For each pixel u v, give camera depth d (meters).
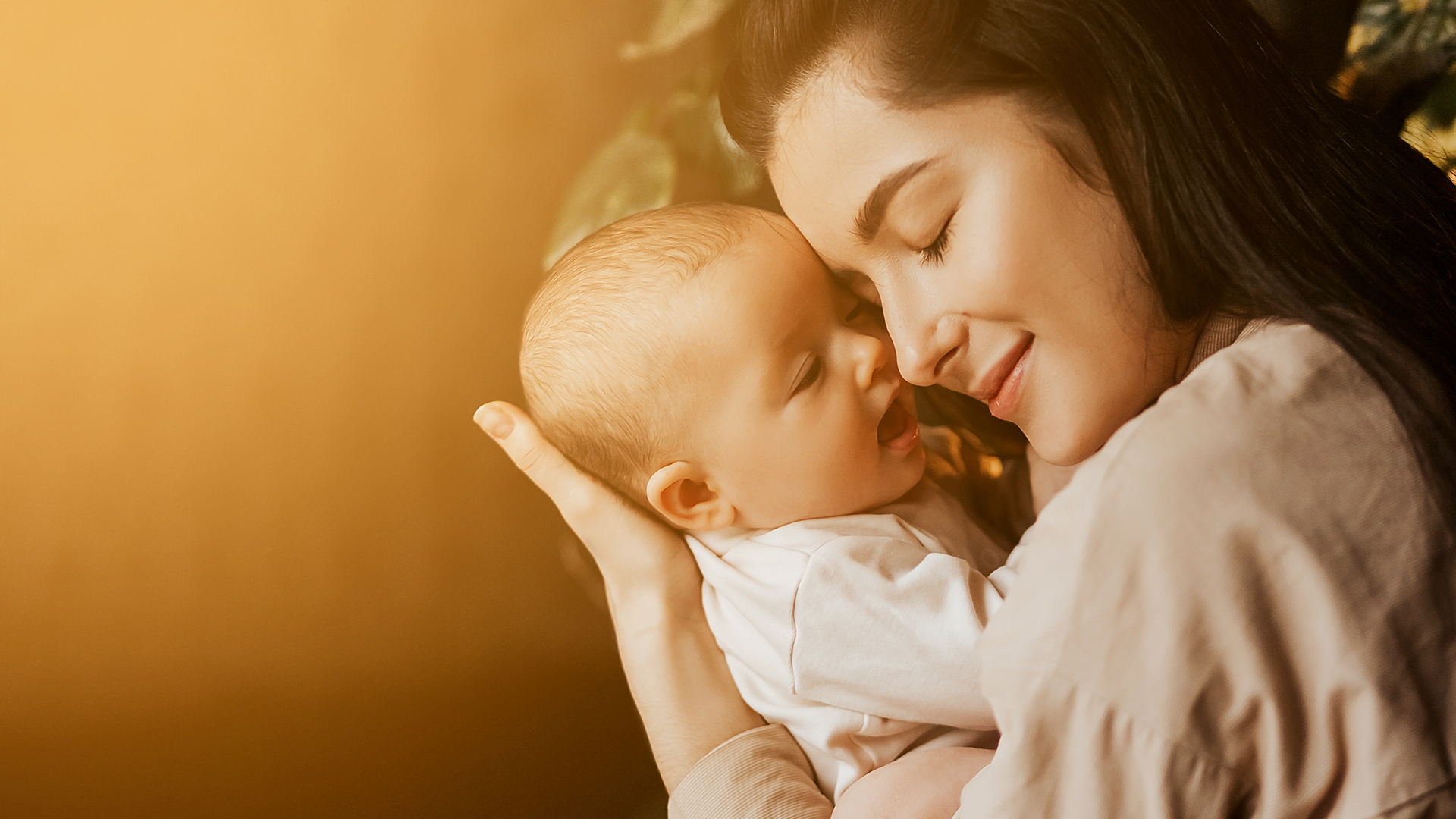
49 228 1.85
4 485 1.86
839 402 0.88
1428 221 0.70
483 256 2.05
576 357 0.92
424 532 2.03
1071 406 0.69
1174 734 0.53
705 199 1.75
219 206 1.91
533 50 2.03
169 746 1.90
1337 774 0.53
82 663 1.88
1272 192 0.66
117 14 1.83
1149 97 0.65
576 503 0.94
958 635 0.79
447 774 1.98
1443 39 0.98
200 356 1.92
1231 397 0.57
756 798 0.82
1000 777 0.57
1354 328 0.60
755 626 0.86
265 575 1.96
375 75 1.96
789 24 0.70
